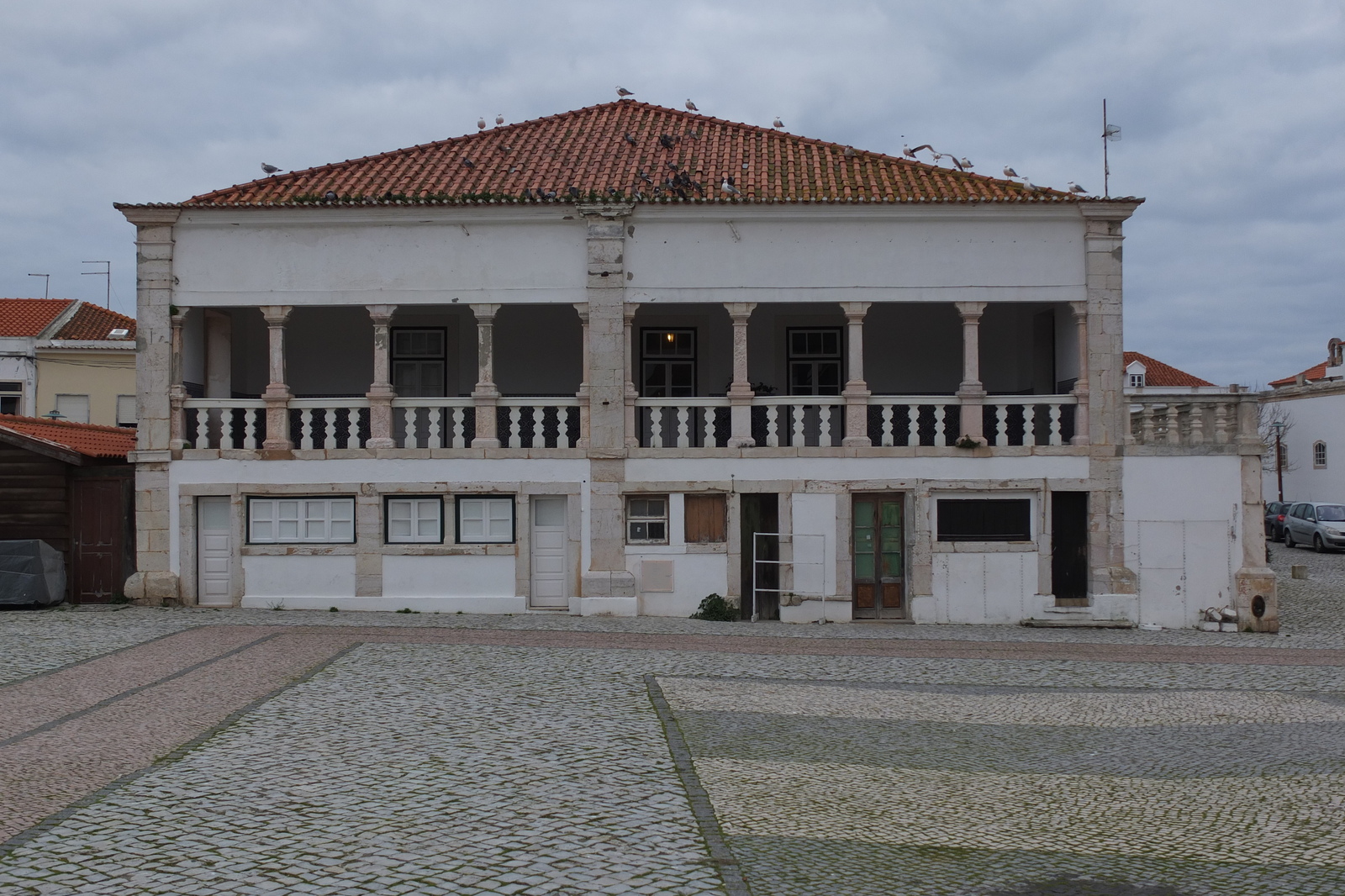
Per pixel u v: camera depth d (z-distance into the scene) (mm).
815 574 17672
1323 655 15469
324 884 6238
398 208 17688
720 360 20109
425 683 11766
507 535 17812
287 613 17281
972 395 17844
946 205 17750
